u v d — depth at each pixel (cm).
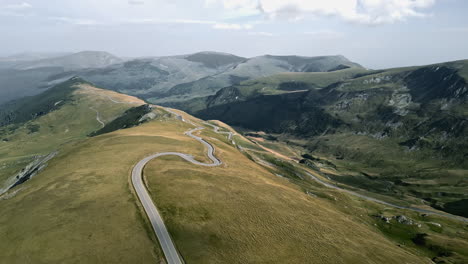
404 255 7381
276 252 6194
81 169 10081
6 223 6825
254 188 9569
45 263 5397
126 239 6091
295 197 10112
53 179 9300
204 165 11694
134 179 9188
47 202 7569
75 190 8244
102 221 6644
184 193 8212
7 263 5469
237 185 9481
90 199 7669
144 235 6275
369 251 7000
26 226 6538
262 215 7650
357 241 7494
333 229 7862
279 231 7044
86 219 6706
